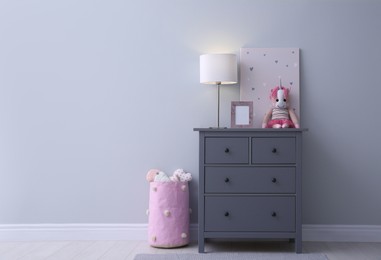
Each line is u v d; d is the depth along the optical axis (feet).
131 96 12.58
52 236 12.51
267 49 12.49
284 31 12.54
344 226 12.46
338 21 12.53
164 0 12.57
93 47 12.58
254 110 12.45
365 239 12.42
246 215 11.16
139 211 12.55
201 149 11.21
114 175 12.59
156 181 11.72
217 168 11.20
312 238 12.47
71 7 12.58
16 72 12.59
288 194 11.13
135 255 10.91
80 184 12.58
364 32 12.53
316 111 12.53
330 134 12.53
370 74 12.51
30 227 12.52
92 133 12.59
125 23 12.59
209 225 11.18
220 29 12.55
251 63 12.50
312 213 12.53
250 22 12.55
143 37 12.59
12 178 12.56
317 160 12.53
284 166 11.16
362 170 12.52
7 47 12.57
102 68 12.59
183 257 10.64
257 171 11.16
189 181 12.50
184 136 12.55
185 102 12.55
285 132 11.15
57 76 12.59
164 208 11.59
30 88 12.59
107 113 12.58
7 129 12.59
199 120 12.55
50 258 10.63
